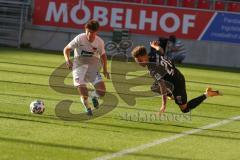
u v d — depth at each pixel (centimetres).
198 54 8081
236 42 8056
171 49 7631
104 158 2170
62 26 8275
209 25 8062
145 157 2241
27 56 6769
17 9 8331
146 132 2781
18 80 4450
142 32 8150
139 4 8131
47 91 3991
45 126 2716
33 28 8294
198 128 3006
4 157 2058
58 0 8250
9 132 2503
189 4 8238
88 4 8212
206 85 5347
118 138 2580
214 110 3762
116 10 8169
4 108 3112
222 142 2684
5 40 8344
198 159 2281
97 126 2831
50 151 2219
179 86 3038
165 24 8119
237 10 8269
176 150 2420
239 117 3522
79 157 2155
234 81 5984
